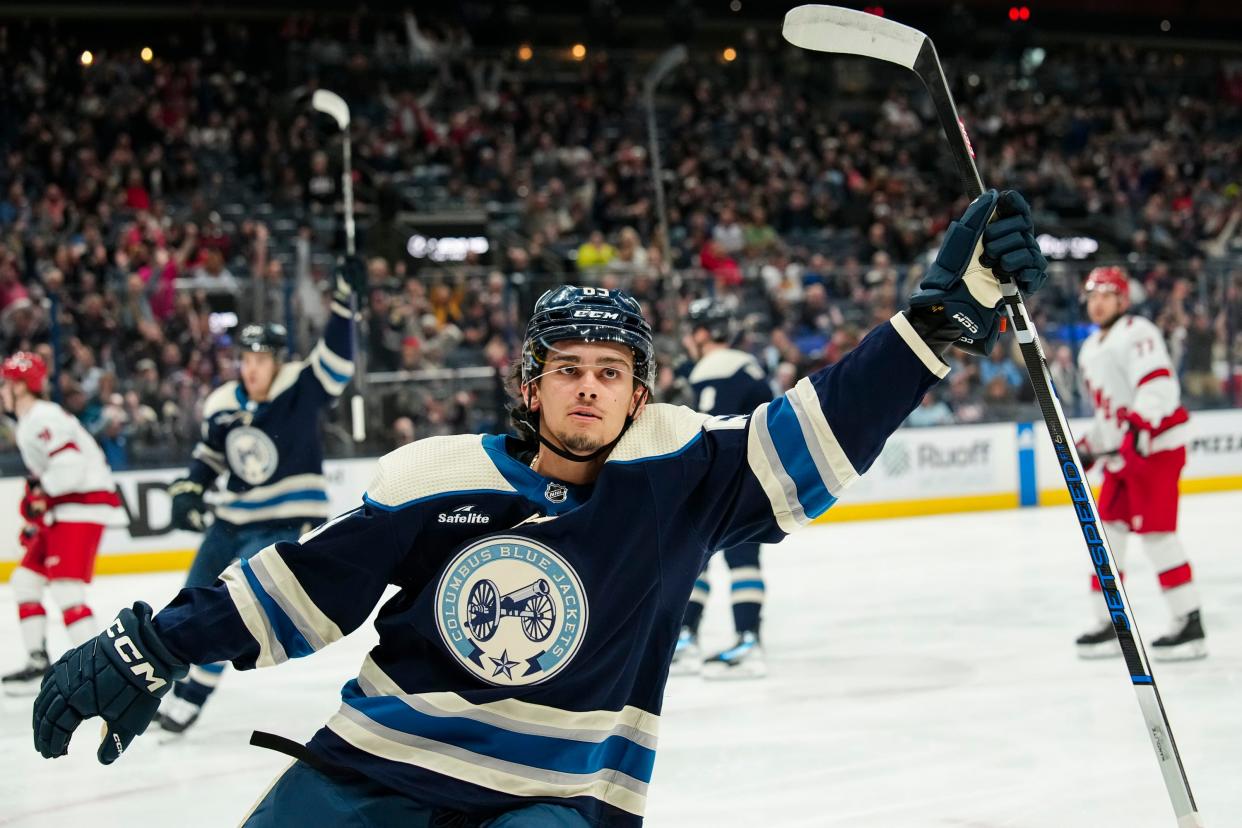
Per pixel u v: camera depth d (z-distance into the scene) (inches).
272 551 71.4
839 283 454.0
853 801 145.7
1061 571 317.4
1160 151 765.3
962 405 458.0
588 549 70.4
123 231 520.4
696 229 590.9
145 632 70.1
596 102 721.6
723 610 289.6
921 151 729.6
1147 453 215.9
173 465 378.9
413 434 398.3
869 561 346.6
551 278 416.5
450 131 664.4
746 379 223.3
